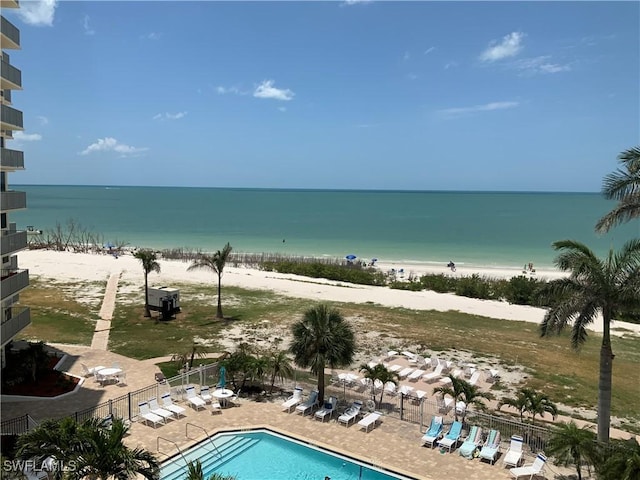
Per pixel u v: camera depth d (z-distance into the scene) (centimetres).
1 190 2392
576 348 1870
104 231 11406
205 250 8512
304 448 1888
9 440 1766
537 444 1875
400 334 3584
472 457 1806
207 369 2547
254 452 1861
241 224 13375
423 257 8219
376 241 10156
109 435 1306
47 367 2595
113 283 5066
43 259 6494
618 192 1891
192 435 1927
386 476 1705
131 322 3681
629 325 4116
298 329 2217
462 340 3484
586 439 1580
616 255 1834
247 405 2245
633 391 2617
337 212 18025
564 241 1886
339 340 2161
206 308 4175
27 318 2488
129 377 2567
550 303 1966
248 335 3422
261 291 4956
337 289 5184
